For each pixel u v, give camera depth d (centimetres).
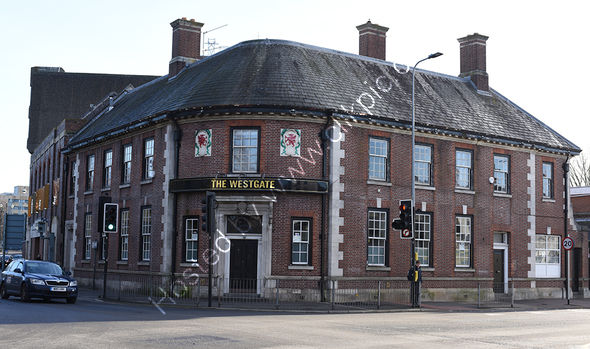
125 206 3303
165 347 1235
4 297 2633
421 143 3075
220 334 1456
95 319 1762
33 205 5559
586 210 4206
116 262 3331
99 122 4112
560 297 3531
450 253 3109
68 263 4106
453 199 3148
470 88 3725
